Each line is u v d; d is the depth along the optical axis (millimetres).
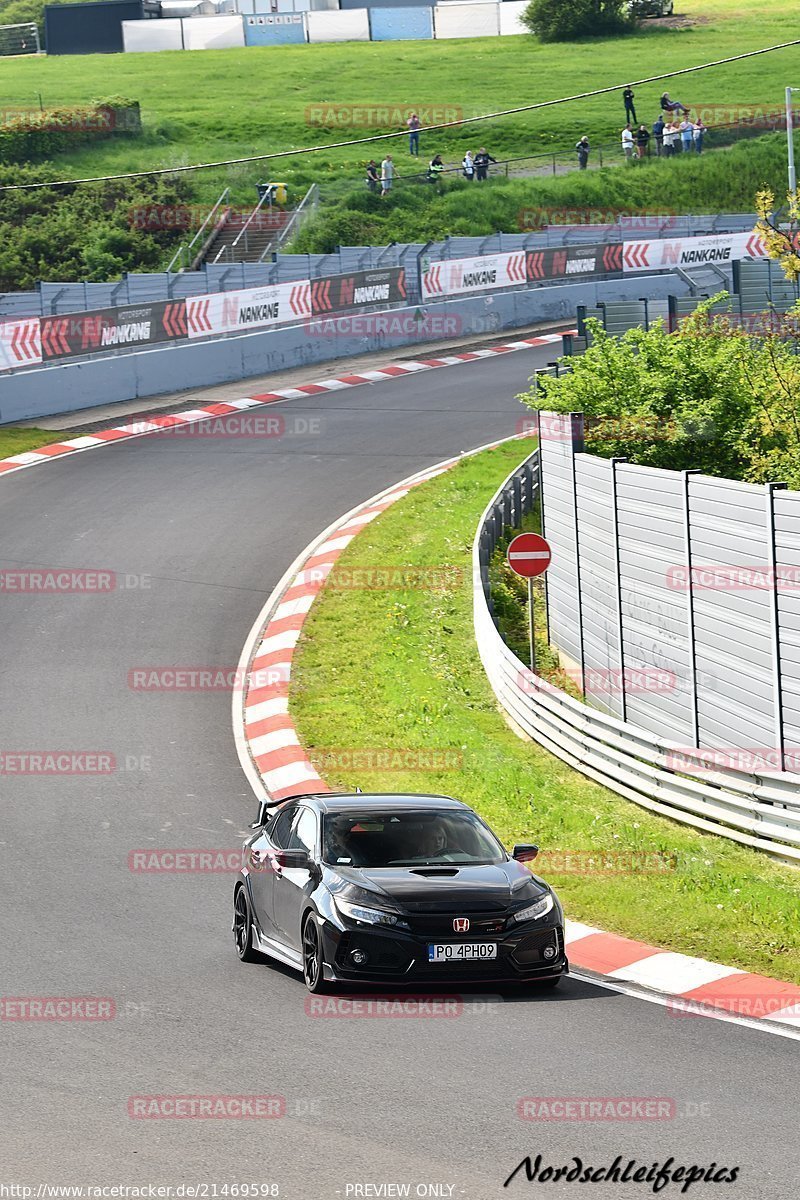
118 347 118750
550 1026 28453
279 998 30531
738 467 68312
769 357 69750
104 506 88750
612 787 51375
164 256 175250
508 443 102750
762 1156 21266
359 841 32812
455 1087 24422
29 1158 21375
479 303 145250
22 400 111125
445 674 65250
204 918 37969
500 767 51781
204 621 70375
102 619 70500
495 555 81875
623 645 59000
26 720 58125
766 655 47969
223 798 49906
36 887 40469
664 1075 25172
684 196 199000
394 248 149625
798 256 74125
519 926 30547
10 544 81562
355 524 85188
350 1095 24062
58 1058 26406
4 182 191250
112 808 48594
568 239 163500
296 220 178250
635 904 38625
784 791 43500
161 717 58719
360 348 136250
